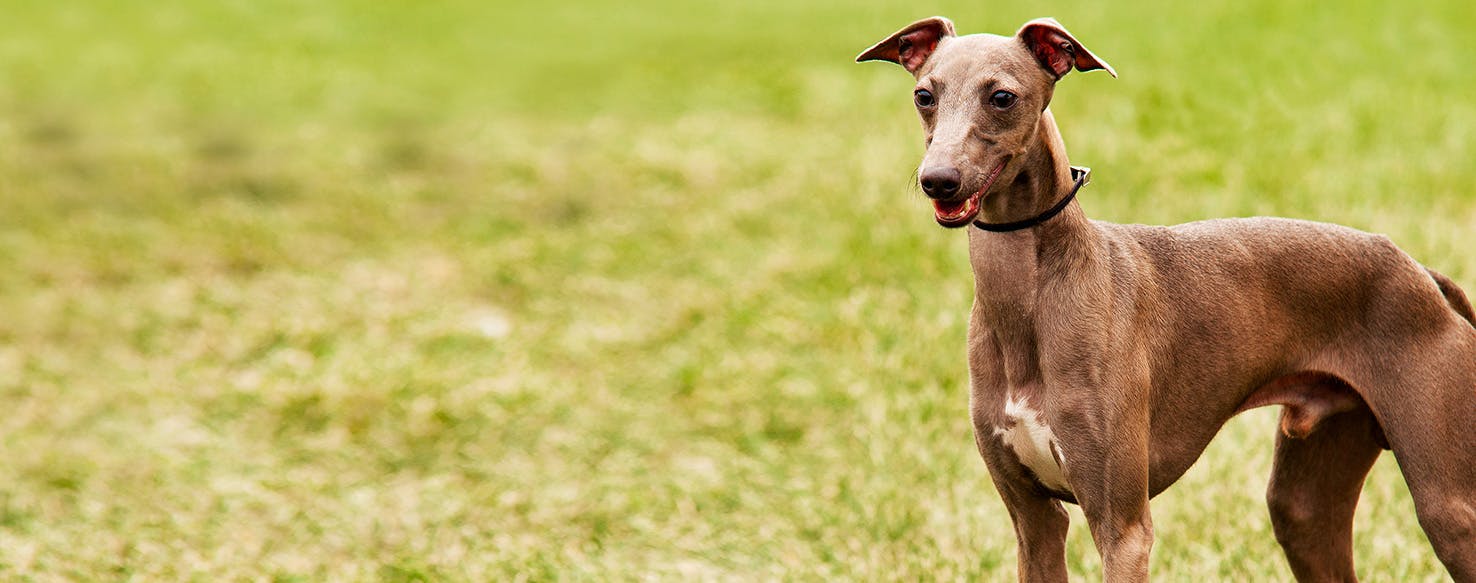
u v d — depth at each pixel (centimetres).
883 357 846
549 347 940
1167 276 427
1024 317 415
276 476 775
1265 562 583
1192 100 1125
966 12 1564
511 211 1264
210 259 1155
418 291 1063
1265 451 659
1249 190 956
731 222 1160
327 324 998
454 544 693
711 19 2238
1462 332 427
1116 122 1090
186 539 707
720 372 876
